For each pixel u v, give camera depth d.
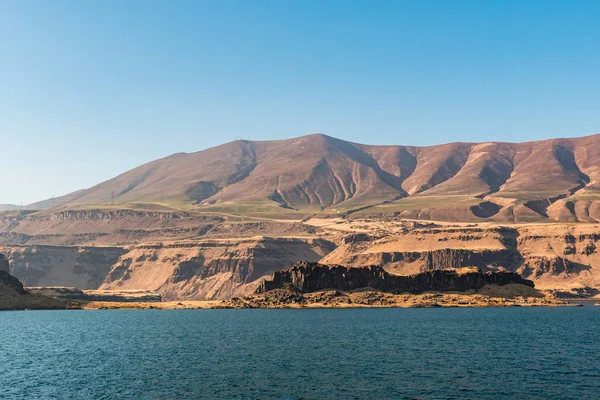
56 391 128.25
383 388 129.00
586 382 134.12
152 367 155.75
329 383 134.00
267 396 122.81
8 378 141.75
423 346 193.38
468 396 122.19
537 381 135.25
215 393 125.38
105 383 135.50
